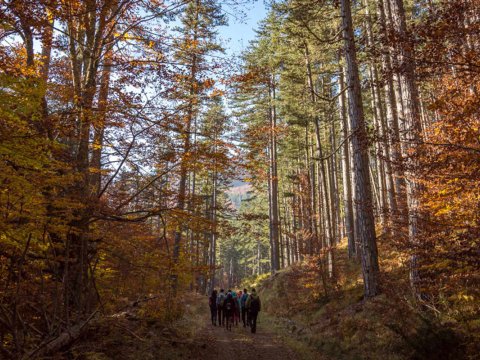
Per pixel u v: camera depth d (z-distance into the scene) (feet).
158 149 28.50
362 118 38.37
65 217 23.52
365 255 37.47
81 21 26.91
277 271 87.45
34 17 20.61
